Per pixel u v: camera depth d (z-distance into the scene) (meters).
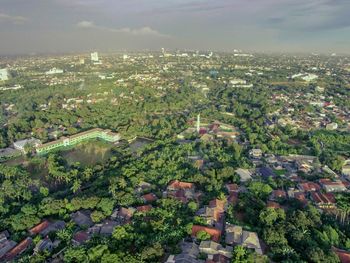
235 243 167.75
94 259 154.50
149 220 189.25
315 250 157.75
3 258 169.88
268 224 182.50
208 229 176.12
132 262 149.12
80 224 194.62
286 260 152.38
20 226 193.62
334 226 190.62
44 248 173.50
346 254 162.50
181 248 162.00
